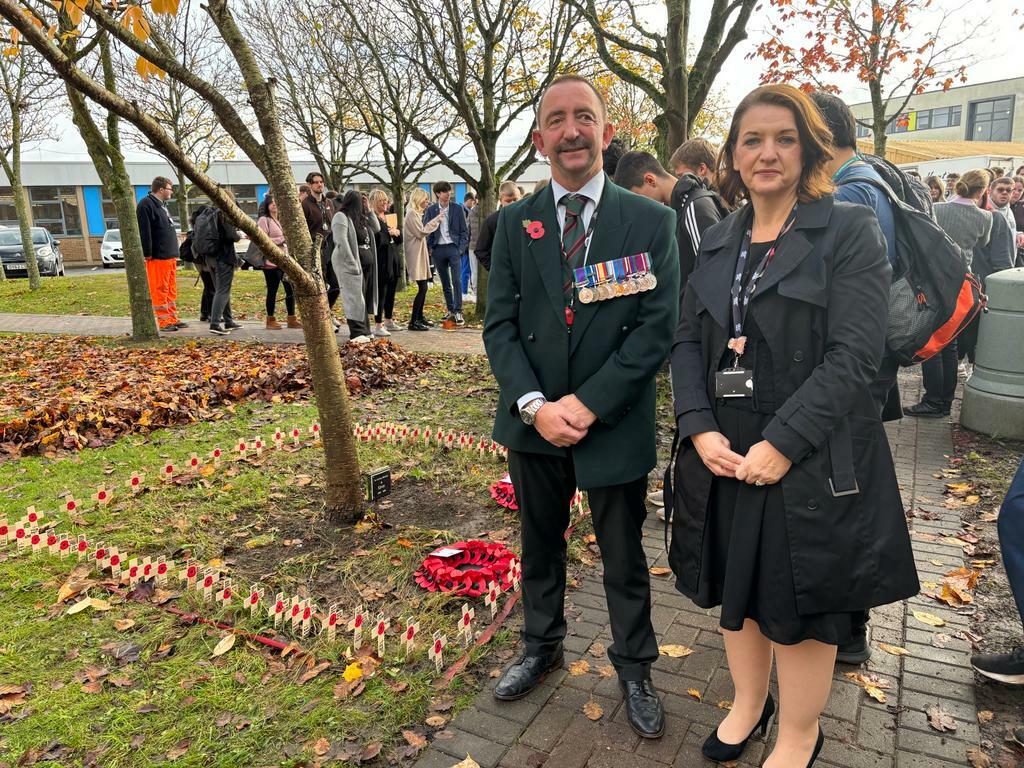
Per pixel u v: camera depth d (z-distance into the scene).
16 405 6.49
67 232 32.34
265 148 3.54
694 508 2.13
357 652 2.82
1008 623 3.10
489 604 3.18
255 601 3.12
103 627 3.01
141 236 10.38
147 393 6.55
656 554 3.80
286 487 4.54
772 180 1.95
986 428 5.59
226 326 11.02
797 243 1.95
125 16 2.88
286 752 2.34
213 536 3.87
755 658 2.24
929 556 3.70
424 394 7.00
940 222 5.49
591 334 2.39
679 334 2.26
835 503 1.87
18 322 12.84
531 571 2.67
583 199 2.41
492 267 2.58
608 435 2.39
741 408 2.01
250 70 3.44
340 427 3.95
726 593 2.00
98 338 10.47
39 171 31.61
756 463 1.90
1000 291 5.48
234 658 2.81
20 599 3.21
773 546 1.93
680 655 2.88
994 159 18.25
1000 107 41.28
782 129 1.93
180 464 5.01
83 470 4.90
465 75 10.82
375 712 2.51
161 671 2.73
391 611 3.15
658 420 5.96
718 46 7.78
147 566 3.38
